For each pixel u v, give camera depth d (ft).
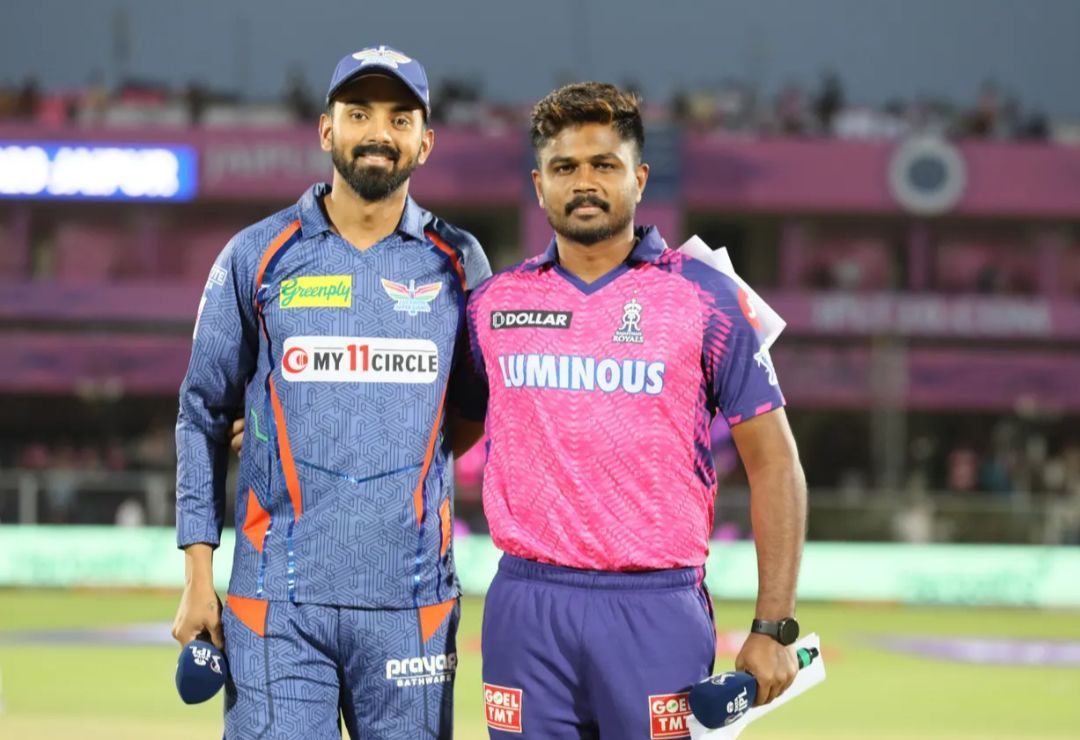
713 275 16.03
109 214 95.25
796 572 15.85
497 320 16.21
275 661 16.53
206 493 16.98
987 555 74.28
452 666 17.17
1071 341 95.40
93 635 55.31
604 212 15.70
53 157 91.15
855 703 41.86
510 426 15.96
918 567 74.28
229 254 16.98
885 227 97.04
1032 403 94.32
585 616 15.53
